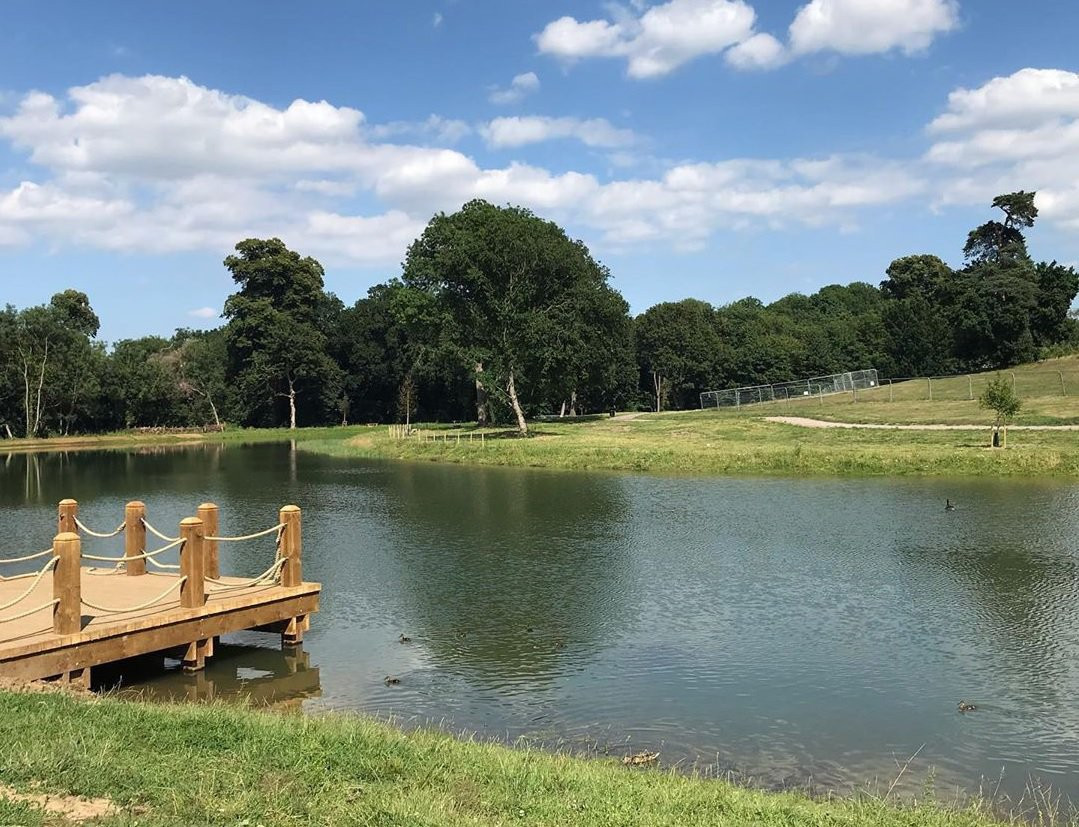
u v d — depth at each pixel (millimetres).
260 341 98625
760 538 25219
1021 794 9852
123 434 90688
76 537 12656
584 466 46656
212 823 6605
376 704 12805
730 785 9148
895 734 11594
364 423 112500
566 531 26906
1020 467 38875
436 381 108188
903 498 32406
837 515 28953
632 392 115375
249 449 71375
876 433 55031
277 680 13953
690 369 113250
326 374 102250
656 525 27750
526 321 64625
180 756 8109
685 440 56281
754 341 115250
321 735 9055
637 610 17766
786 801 8430
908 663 14445
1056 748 11156
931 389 80812
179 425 102438
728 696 13023
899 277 138000
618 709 12531
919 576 20266
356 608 18188
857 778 10281
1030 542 23906
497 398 80250
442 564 22281
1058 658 14609
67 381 87438
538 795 7820
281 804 7074
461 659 14875
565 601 18531
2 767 7359
